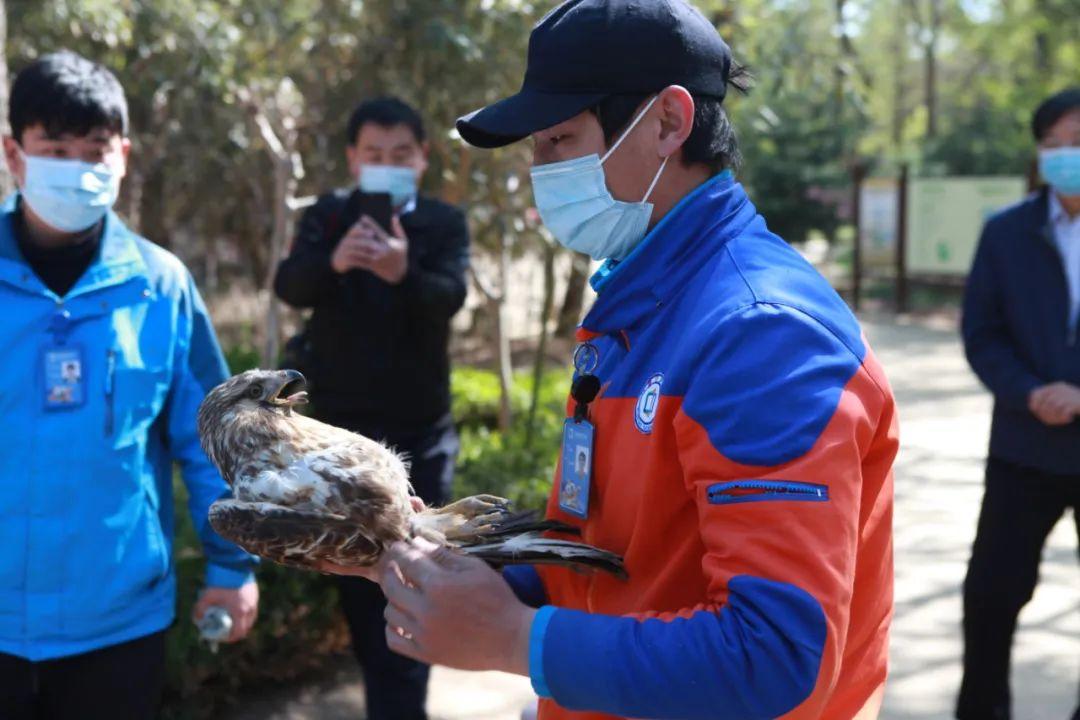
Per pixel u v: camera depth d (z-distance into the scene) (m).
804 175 19.11
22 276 2.69
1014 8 21.73
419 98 7.16
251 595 3.09
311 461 1.86
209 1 7.19
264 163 9.41
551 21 1.73
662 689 1.43
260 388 1.97
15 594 2.66
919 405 10.41
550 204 1.79
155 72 7.64
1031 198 3.92
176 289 2.88
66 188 2.64
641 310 1.71
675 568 1.62
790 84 9.12
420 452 3.94
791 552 1.40
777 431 1.45
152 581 2.82
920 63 34.28
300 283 3.84
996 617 3.81
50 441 2.66
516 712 4.47
